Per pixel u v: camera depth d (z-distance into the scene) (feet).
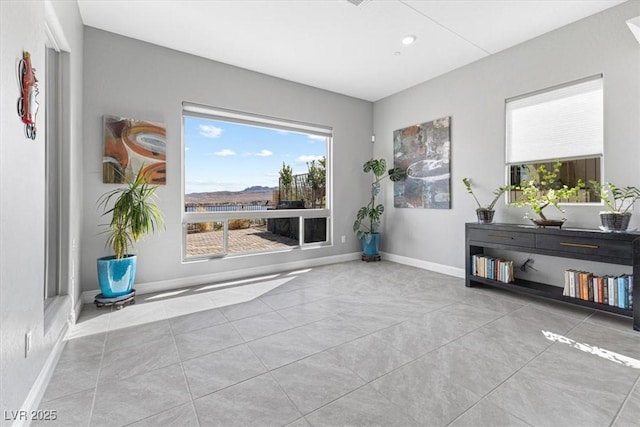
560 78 10.09
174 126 11.46
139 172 10.60
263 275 13.55
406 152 15.61
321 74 13.82
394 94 16.28
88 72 9.86
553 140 10.33
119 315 8.86
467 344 7.06
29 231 4.76
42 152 5.47
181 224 11.69
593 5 8.92
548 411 4.77
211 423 4.56
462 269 13.15
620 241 7.93
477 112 12.50
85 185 9.82
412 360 6.36
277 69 13.24
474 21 9.74
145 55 10.87
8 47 4.11
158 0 8.70
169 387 5.44
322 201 16.20
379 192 17.31
